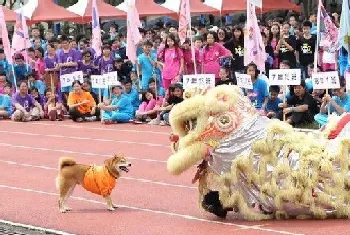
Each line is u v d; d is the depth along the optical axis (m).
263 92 18.33
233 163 10.10
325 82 16.52
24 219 11.11
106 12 34.34
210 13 32.25
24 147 18.11
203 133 10.19
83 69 23.47
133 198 12.18
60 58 23.55
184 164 10.20
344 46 18.09
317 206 10.05
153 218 10.81
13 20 33.59
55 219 10.98
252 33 19.06
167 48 21.19
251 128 10.16
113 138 18.83
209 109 10.20
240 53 21.02
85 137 19.25
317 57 19.16
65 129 20.91
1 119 23.69
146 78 21.86
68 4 41.62
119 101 21.62
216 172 10.26
